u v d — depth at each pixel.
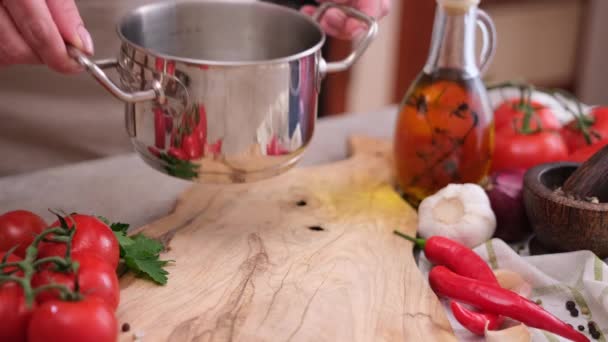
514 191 0.75
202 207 0.77
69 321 0.54
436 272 0.68
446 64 0.76
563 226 0.70
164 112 0.64
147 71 0.63
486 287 0.66
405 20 1.52
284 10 0.72
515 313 0.65
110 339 0.56
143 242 0.67
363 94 1.58
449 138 0.76
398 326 0.63
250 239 0.73
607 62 1.73
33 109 0.95
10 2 0.62
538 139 0.81
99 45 0.95
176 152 0.65
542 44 1.73
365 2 0.80
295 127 0.66
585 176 0.70
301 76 0.64
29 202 0.79
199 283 0.67
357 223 0.76
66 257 0.57
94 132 0.99
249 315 0.63
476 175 0.78
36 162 0.98
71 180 0.83
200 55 0.75
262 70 0.62
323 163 0.90
